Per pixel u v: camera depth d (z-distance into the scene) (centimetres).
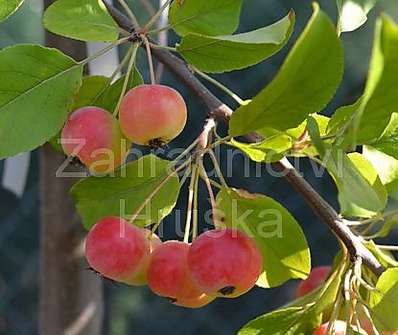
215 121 54
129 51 54
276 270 55
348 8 56
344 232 52
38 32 143
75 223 70
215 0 54
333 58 46
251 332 54
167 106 52
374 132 49
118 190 54
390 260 54
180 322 139
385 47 42
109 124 52
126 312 142
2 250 142
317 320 54
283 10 132
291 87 47
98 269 52
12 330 146
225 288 51
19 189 71
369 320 52
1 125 51
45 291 71
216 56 52
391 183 55
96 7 54
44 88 52
